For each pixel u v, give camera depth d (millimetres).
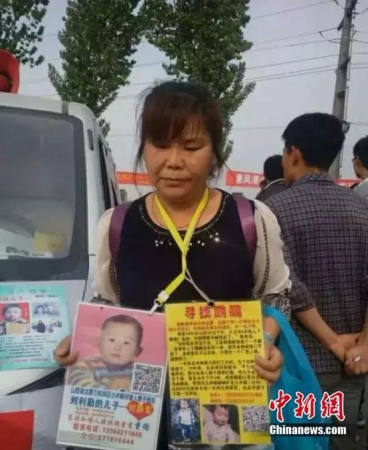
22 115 3184
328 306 2662
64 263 2611
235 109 11945
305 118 2799
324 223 2637
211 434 1836
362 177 4566
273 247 1936
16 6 12062
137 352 1871
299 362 1999
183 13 11734
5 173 2973
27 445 2064
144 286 1882
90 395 1877
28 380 2129
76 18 12867
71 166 3025
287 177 2883
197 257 1857
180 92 1827
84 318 1891
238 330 1826
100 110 13086
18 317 2295
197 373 1840
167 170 1827
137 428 1867
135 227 1909
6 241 2689
